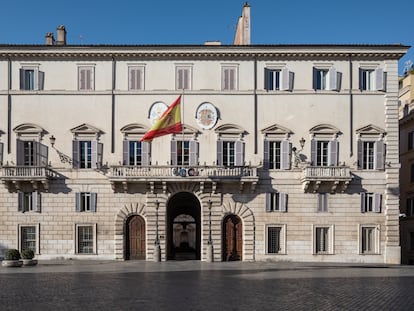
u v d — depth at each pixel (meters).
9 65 44.91
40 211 44.16
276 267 37.81
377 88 45.38
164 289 23.20
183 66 45.41
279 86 45.66
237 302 19.45
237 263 41.97
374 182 45.00
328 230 44.84
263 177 44.78
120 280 27.09
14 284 25.02
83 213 44.34
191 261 44.06
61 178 44.41
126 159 44.62
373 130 45.16
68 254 44.12
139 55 45.09
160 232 44.41
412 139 55.78
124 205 44.53
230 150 45.19
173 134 44.78
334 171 43.88
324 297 20.94
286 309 18.02
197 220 49.59
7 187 43.97
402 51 45.16
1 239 43.94
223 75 45.34
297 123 45.16
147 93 45.06
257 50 45.00
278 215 44.72
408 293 22.33
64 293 21.70
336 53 45.12
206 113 44.97
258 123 45.16
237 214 44.75
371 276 30.55
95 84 45.12
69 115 44.84
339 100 45.41
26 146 44.72
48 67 45.12
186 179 43.59
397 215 44.66
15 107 44.72
